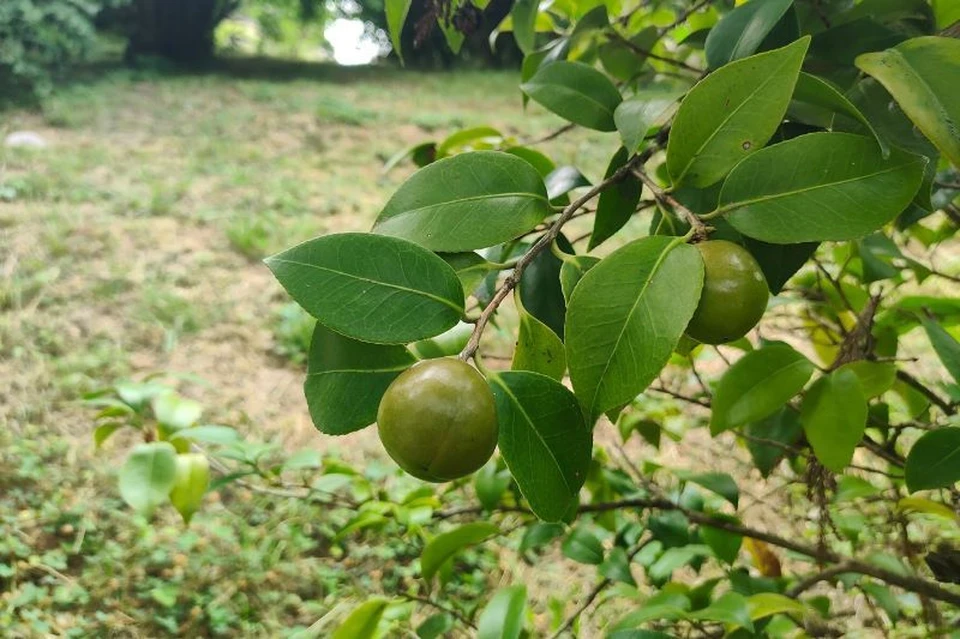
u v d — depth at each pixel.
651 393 0.73
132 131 2.66
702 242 0.25
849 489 0.53
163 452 0.51
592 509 0.53
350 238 0.24
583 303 0.23
